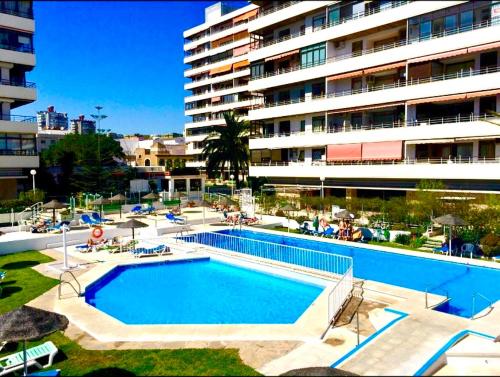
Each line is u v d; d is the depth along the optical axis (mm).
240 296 15875
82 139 65250
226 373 9078
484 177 28344
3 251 22203
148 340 11016
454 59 30688
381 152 34125
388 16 32375
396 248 21922
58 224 28031
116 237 24906
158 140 93688
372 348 10023
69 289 15664
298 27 41062
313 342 10711
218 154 52844
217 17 83375
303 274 17094
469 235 21297
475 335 10898
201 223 31938
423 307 12969
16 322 8477
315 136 39156
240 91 75625
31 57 42688
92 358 10031
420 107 32469
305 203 33344
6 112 41719
